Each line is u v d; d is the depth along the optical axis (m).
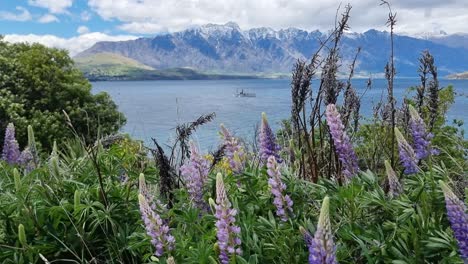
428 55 4.65
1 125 17.31
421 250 3.10
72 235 4.14
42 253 4.03
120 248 4.07
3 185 4.86
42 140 18.06
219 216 3.06
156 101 88.62
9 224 4.14
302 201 3.77
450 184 3.92
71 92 20.20
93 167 4.80
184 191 4.36
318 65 4.67
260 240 3.54
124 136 5.99
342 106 4.90
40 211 4.18
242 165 4.48
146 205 3.34
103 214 4.06
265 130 4.18
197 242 3.48
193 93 138.62
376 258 3.15
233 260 3.02
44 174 4.60
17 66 20.03
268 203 3.94
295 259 3.24
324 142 5.36
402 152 3.56
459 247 2.77
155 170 5.00
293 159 4.72
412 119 3.59
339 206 3.62
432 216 3.39
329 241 2.40
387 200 3.56
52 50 21.55
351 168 3.84
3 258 3.90
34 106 19.81
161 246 3.34
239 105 65.56
